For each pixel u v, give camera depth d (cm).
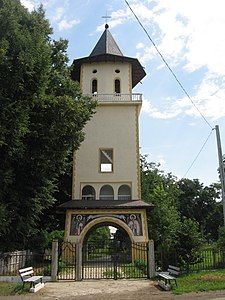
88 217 2942
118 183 3231
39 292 1480
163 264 2109
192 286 1504
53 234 3331
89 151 3300
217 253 2138
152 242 1997
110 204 2995
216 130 2230
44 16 2408
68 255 2720
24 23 2156
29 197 2181
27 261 2439
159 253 2231
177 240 2061
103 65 3566
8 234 2100
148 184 4878
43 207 2352
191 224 2102
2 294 1391
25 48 1912
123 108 3419
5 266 2098
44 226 3309
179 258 2023
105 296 1379
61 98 2170
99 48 3700
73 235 2886
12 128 1786
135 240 2859
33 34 2066
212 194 6975
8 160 1931
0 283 1642
